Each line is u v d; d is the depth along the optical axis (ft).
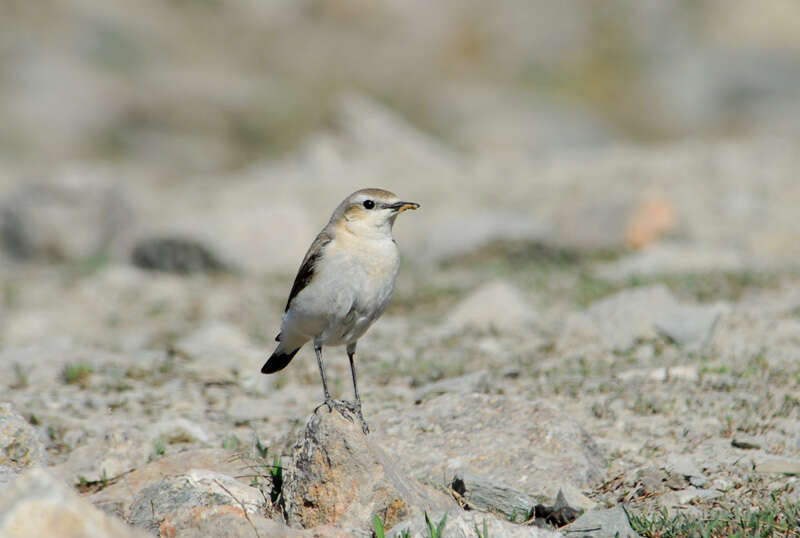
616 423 29.12
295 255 63.00
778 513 21.99
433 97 143.64
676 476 24.53
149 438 28.84
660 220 62.13
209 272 61.31
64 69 135.95
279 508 22.41
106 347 42.96
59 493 14.87
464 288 53.06
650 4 156.87
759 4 156.56
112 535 14.93
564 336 39.04
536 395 32.14
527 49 153.48
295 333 25.07
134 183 97.55
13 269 65.36
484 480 23.39
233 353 39.29
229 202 81.51
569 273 55.72
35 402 33.58
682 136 136.36
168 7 155.84
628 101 143.33
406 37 156.15
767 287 46.57
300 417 31.50
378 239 23.88
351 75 147.64
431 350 40.06
